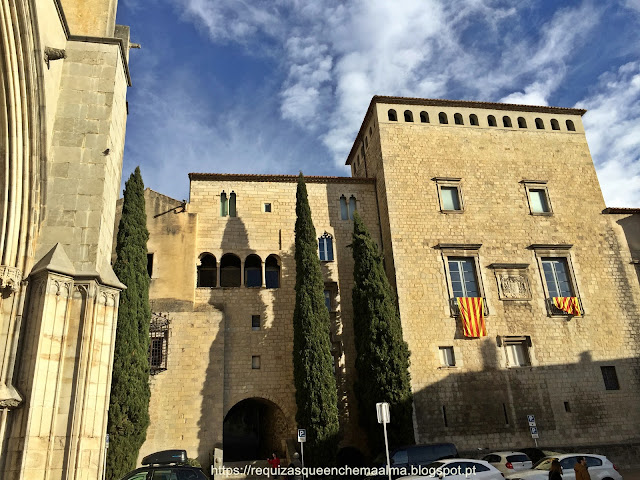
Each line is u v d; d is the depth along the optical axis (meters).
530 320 32.69
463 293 33.03
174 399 28.66
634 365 32.72
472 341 31.59
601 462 20.92
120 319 25.70
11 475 10.60
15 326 11.47
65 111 14.30
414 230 33.88
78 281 12.66
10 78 11.46
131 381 25.08
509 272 33.75
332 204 35.84
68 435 11.57
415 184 35.22
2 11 10.85
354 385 29.72
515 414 30.28
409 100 37.66
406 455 22.58
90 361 12.28
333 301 33.19
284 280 33.06
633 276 35.12
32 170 12.33
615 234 36.16
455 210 34.97
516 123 38.72
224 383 30.09
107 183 14.14
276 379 30.64
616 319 33.66
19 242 12.10
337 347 32.16
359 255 31.09
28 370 11.38
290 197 35.34
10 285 11.41
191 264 32.09
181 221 33.06
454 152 36.72
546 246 34.62
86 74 14.85
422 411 29.53
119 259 27.00
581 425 30.66
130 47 18.72
